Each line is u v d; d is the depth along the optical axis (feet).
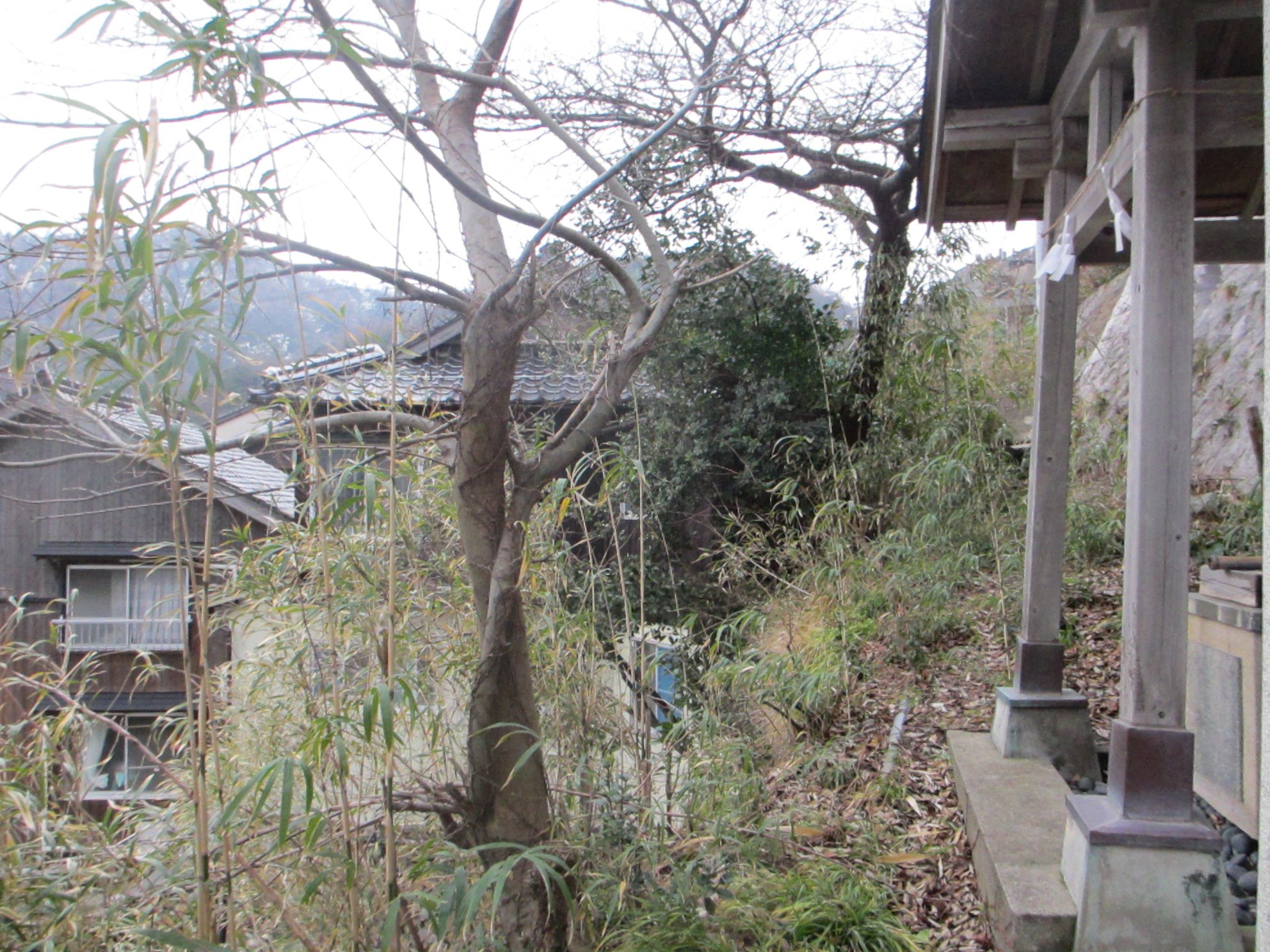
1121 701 8.04
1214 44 11.81
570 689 10.36
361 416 7.68
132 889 7.78
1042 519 12.16
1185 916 7.37
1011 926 7.88
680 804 10.55
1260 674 8.66
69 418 7.75
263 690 10.68
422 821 9.62
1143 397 7.78
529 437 12.37
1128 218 8.95
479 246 8.77
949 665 15.87
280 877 8.57
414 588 10.24
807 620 18.28
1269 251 5.06
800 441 22.39
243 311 6.31
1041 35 11.34
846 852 10.56
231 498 14.32
